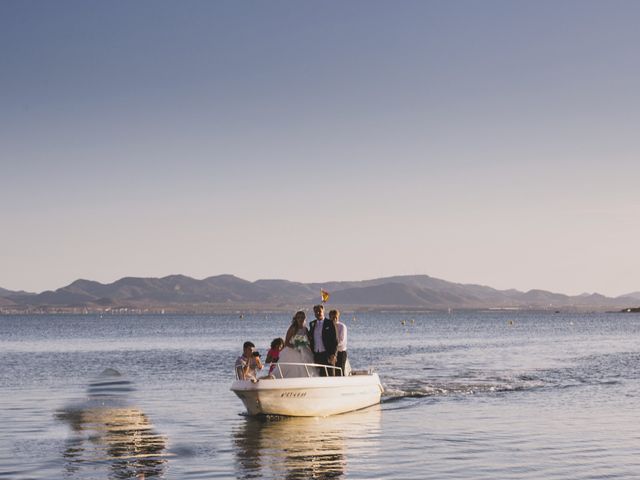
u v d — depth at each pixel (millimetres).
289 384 21234
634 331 125125
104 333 120750
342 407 22906
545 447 17469
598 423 20781
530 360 48719
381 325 184375
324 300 22797
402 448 17516
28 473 15281
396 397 27016
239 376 22188
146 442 18484
